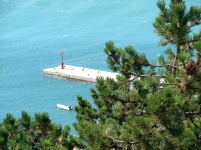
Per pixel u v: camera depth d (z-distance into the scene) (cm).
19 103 18488
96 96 4741
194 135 2872
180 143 2708
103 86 3584
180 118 2541
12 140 2816
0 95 19425
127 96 3200
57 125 3134
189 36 3103
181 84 2905
